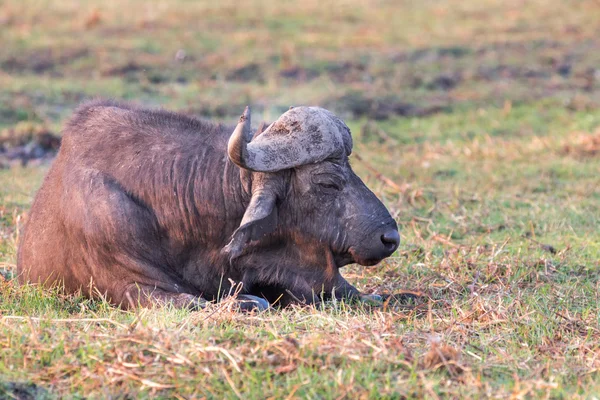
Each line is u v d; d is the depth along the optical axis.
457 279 27.27
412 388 18.34
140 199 24.25
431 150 50.28
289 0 96.31
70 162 25.00
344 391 18.02
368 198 23.81
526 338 21.86
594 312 24.34
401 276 28.05
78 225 24.06
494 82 69.19
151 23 83.44
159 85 65.50
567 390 18.94
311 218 23.75
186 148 24.70
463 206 37.34
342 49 76.19
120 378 18.61
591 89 67.94
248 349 19.58
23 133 52.00
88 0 92.81
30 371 19.16
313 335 20.34
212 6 91.06
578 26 86.12
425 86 67.19
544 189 41.22
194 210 24.16
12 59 70.19
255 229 23.05
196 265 24.61
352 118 59.00
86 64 70.00
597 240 32.62
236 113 59.19
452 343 21.06
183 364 18.92
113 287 24.00
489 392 18.25
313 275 24.45
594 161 46.50
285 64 70.62
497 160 47.28
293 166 23.03
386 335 20.62
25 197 38.19
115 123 25.41
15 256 29.44
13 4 89.00
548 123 58.03
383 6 95.00
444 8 94.00
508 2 96.19
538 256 30.14
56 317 22.38
